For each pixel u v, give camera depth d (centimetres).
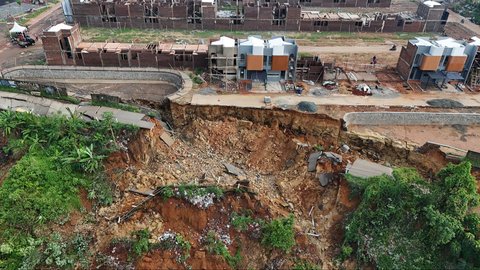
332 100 4638
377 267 3009
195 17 6875
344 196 3406
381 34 7075
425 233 3052
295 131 4284
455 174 3077
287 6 6875
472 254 2864
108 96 4134
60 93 4231
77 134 3669
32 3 8350
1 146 3628
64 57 5266
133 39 6425
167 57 5203
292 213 3416
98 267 2962
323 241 3269
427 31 7219
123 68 5150
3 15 7506
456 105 4628
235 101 4484
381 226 3155
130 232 3141
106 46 5372
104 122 3684
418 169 3941
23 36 6084
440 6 7131
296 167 3831
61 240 3073
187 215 3225
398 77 5344
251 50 4731
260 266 3058
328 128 4203
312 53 6041
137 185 3469
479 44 4953
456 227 2902
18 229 3030
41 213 3109
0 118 3666
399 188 3186
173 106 4384
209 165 3816
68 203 3247
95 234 3144
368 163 3638
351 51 6206
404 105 4591
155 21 6925
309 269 3006
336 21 6962
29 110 4038
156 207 3278
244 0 8038
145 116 3984
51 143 3588
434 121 4456
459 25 7569
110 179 3484
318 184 3600
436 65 4928
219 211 3250
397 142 4112
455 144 4144
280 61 4812
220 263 3000
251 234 3142
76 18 6906
